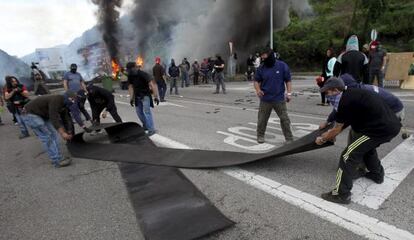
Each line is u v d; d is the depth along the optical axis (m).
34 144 6.87
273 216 3.06
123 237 2.89
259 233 2.79
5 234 3.12
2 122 10.62
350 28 26.89
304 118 7.46
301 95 11.62
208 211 3.17
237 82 20.92
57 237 2.99
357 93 3.15
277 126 6.80
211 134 6.36
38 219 3.38
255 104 10.29
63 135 4.80
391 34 25.67
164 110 10.04
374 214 2.96
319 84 8.76
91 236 2.95
